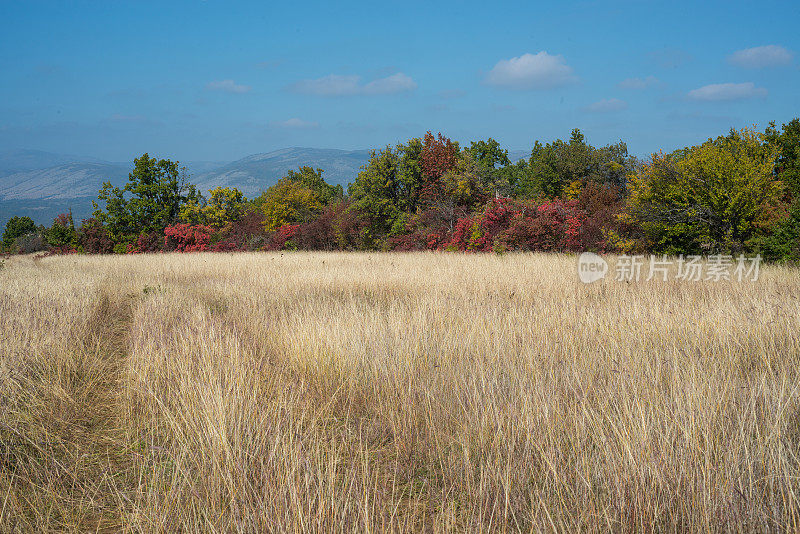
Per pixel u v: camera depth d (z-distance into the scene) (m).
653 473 3.18
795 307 7.41
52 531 3.07
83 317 8.58
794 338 6.11
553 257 18.08
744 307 7.57
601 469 3.31
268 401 4.87
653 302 8.44
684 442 3.46
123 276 16.16
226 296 11.60
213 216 43.41
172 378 5.70
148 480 3.66
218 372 5.45
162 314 9.22
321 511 2.88
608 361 5.50
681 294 9.92
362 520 2.95
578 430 3.87
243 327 8.10
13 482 3.55
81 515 3.26
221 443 3.77
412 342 6.49
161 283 13.81
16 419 4.43
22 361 5.79
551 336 6.54
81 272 16.69
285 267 16.73
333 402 5.10
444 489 3.41
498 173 48.75
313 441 4.05
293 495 2.96
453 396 4.92
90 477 3.78
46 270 18.06
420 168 37.44
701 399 4.11
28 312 8.05
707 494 2.97
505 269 14.24
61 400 5.03
